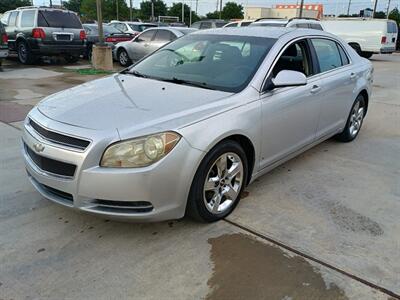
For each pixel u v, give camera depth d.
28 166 3.14
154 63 4.34
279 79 3.55
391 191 4.09
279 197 3.87
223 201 3.43
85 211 2.84
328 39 4.93
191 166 2.93
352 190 4.09
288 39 4.11
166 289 2.57
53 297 2.49
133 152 2.73
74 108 3.15
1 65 12.90
